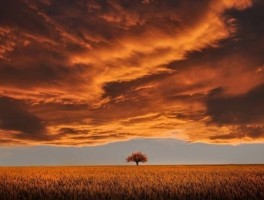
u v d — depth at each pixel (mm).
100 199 19062
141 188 21625
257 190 20469
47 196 20234
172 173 35656
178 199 18953
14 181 26359
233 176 29859
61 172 39281
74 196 19500
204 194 19266
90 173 36656
